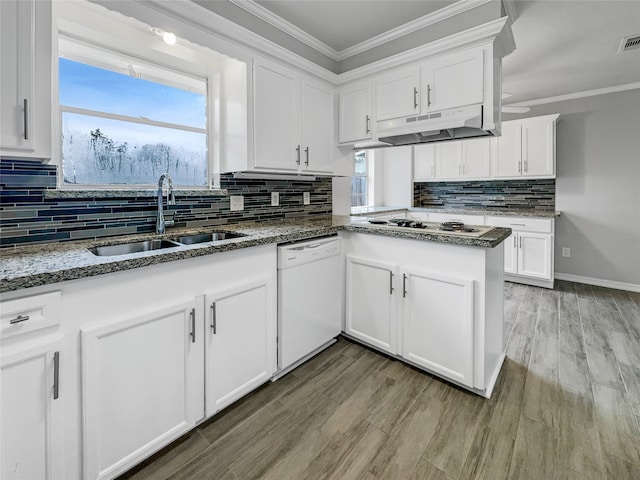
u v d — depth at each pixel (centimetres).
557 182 415
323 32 243
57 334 108
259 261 178
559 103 404
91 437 116
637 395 179
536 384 191
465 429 155
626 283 380
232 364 165
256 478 130
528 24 237
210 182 233
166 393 138
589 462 135
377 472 132
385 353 225
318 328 219
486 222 416
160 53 192
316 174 260
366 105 256
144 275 129
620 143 374
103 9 158
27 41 114
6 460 99
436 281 188
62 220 160
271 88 220
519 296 356
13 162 144
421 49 218
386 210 427
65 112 167
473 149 442
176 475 131
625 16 227
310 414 166
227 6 199
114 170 186
